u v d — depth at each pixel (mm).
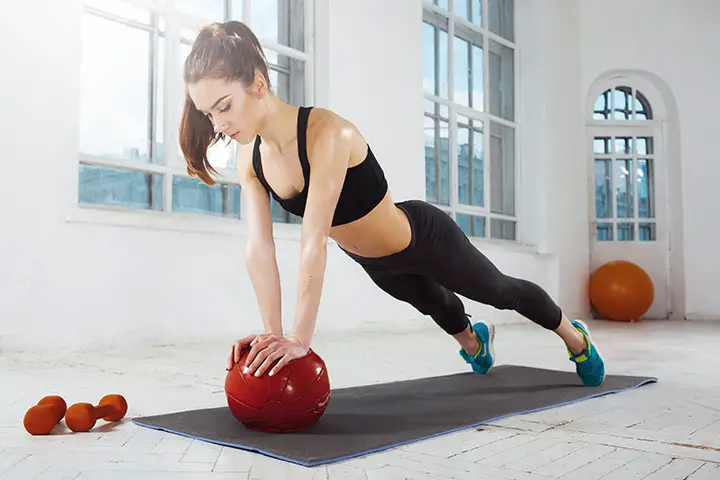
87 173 4336
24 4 3711
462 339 2805
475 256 2289
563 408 2150
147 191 4668
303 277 1753
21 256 3668
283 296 5062
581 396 2330
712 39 8625
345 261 5562
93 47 4426
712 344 4770
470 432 1787
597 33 8703
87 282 3941
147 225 4234
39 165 3754
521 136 8172
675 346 4605
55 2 3840
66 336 3840
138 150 4672
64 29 3877
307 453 1500
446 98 7133
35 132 3744
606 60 8680
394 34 6164
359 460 1489
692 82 8648
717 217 8547
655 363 3543
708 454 1542
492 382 2672
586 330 2568
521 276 7590
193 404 2230
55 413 1776
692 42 8656
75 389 2539
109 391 2500
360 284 5680
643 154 8781
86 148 4379
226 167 5133
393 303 5957
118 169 4496
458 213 7254
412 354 3951
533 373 2939
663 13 8695
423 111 6449
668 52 8680
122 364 3330
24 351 3664
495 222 7824
